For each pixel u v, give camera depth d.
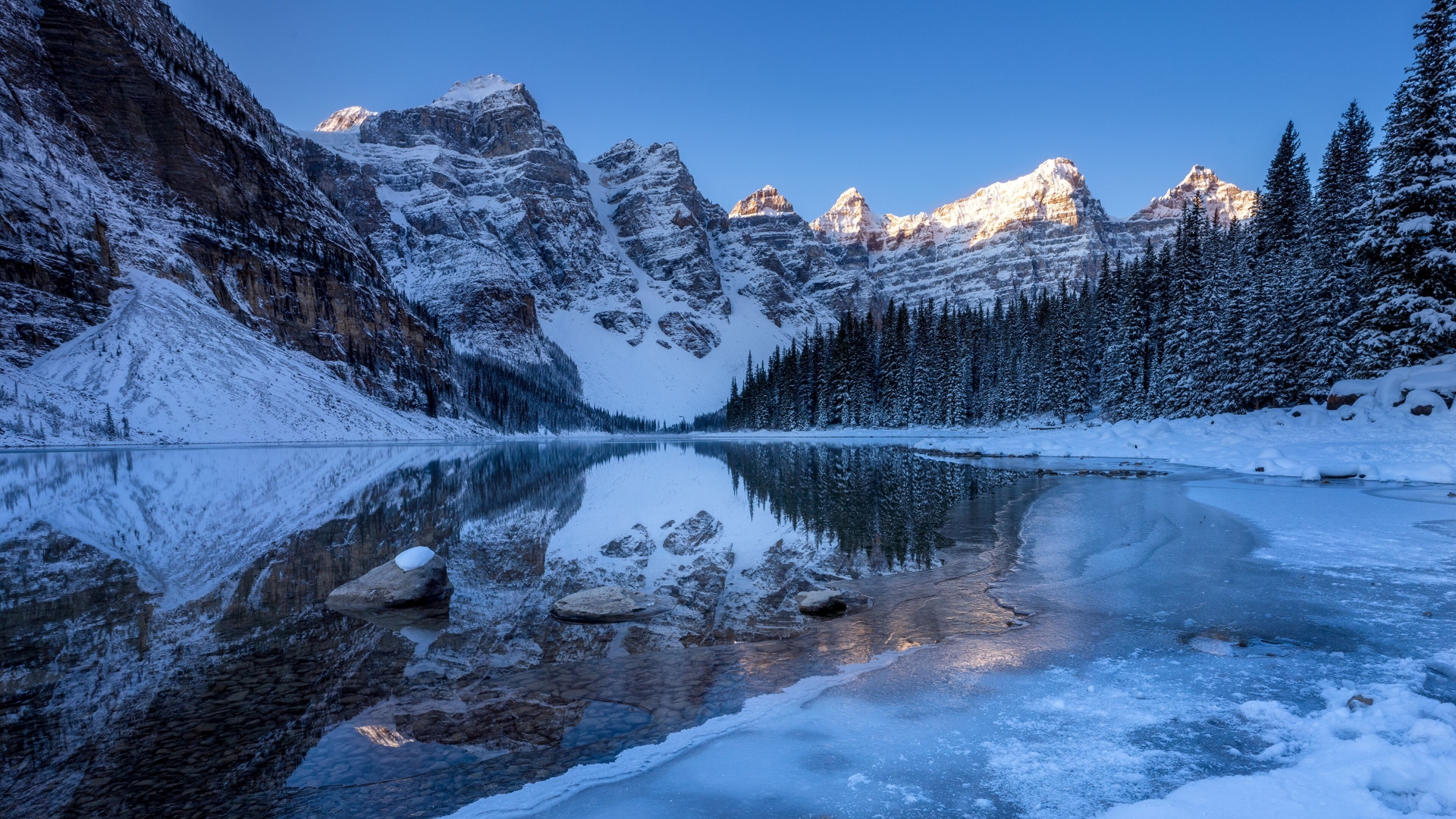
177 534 14.25
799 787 3.73
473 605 8.95
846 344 101.31
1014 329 87.50
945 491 20.95
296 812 3.66
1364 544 10.10
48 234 68.38
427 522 16.28
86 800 3.89
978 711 4.75
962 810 3.35
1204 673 5.32
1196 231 48.72
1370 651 5.64
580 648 7.04
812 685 5.61
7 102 79.44
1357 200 35.41
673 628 7.78
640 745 4.49
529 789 3.88
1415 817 3.00
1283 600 7.37
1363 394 27.17
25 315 62.75
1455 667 5.20
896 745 4.23
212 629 7.74
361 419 88.69
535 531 15.03
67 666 6.45
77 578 10.30
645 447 75.56
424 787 3.96
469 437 121.00
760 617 8.22
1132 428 37.00
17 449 50.38
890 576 10.36
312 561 11.59
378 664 6.49
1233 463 23.30
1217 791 3.36
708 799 3.66
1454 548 9.80
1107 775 3.68
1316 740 3.95
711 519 16.55
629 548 12.94
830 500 19.73
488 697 5.59
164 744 4.69
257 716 5.23
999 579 9.48
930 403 85.50
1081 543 11.62
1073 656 5.93
